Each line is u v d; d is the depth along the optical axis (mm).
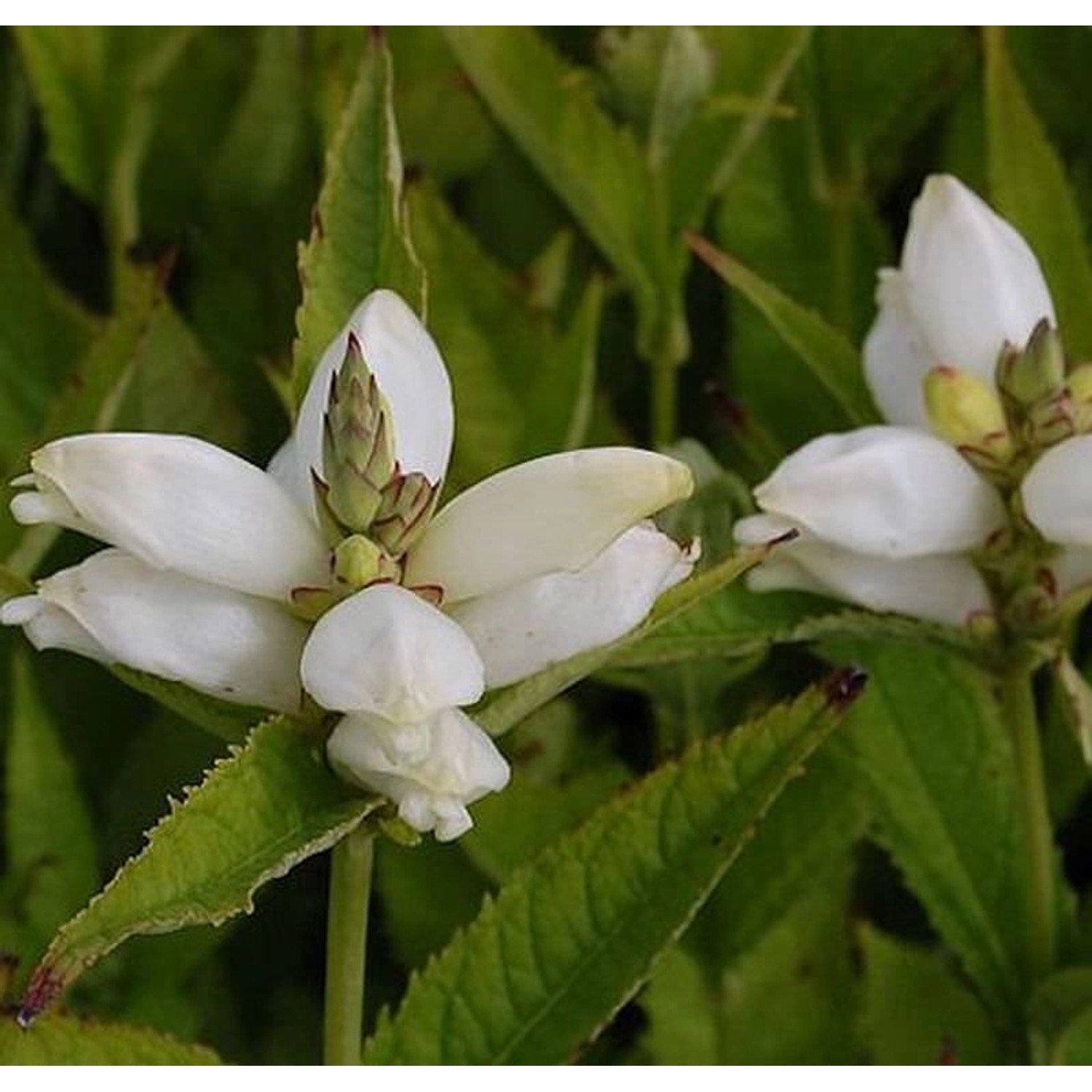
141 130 713
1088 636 692
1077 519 593
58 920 667
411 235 682
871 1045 655
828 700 583
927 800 645
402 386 565
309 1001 690
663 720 664
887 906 691
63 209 758
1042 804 623
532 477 550
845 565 608
